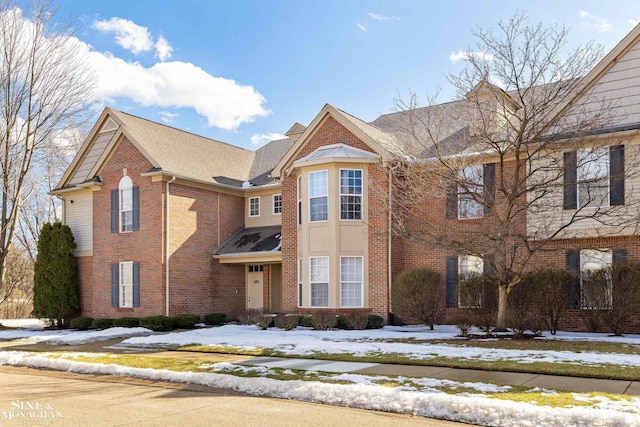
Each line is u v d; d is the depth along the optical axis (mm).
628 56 18500
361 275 22312
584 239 19016
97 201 27953
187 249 26438
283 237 24625
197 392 10102
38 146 28984
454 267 21797
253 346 15750
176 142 28703
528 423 7238
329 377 10641
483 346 14742
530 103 16922
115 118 27438
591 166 18391
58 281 28203
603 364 11320
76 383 11367
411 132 18859
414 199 19719
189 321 24984
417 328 20812
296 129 32094
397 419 7875
